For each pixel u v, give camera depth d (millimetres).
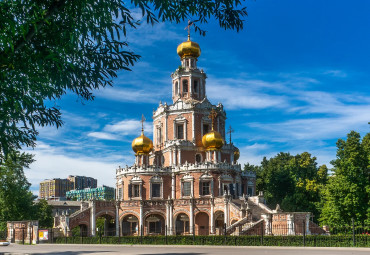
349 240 38062
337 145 66750
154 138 83562
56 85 21906
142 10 20266
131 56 21641
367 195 55312
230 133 81000
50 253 34031
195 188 71938
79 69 21625
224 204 65500
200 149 76562
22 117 21906
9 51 18562
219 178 71812
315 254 26969
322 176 95062
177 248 38781
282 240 40500
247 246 39125
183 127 78000
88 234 67750
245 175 81688
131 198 72938
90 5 20484
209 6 21969
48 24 19656
